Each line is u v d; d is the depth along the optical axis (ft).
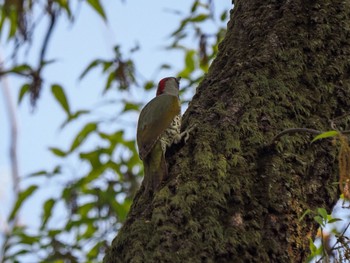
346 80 30.04
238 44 31.45
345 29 30.94
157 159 29.30
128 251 25.61
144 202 27.66
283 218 26.05
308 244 26.48
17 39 39.99
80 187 47.19
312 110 28.99
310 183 27.37
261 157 27.48
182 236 25.14
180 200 25.90
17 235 45.91
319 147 28.04
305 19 31.07
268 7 31.99
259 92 28.94
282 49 30.17
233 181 26.48
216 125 28.43
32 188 46.68
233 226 25.45
